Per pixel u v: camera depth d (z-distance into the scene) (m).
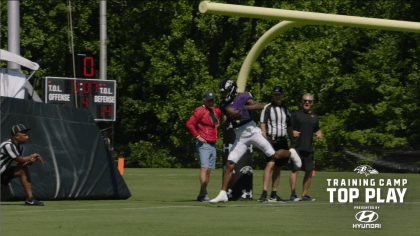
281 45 115.31
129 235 20.97
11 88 54.31
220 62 124.75
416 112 124.00
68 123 38.56
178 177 70.62
